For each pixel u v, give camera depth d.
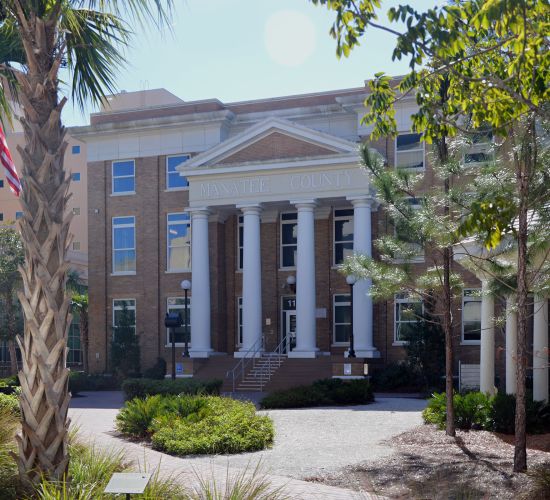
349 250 35.22
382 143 33.75
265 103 38.44
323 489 9.83
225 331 37.31
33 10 8.00
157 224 38.41
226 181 34.88
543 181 11.02
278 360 33.00
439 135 12.01
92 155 39.97
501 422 14.75
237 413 15.20
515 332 17.19
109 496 6.78
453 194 12.31
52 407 7.25
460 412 15.38
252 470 11.27
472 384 28.67
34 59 7.94
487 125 12.02
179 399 16.52
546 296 11.98
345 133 35.72
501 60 10.77
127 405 16.58
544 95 10.36
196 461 12.51
